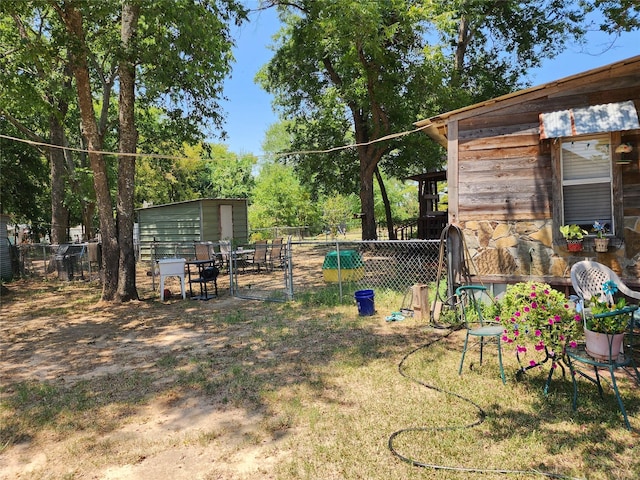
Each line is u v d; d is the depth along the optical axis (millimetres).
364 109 15609
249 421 3605
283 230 29438
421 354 5035
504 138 6434
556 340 3596
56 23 10359
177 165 32219
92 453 3209
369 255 14414
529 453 2920
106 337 6582
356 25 10469
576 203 6066
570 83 5934
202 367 4988
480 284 6566
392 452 2986
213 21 9062
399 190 44250
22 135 17422
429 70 12297
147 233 17906
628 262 5680
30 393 4422
